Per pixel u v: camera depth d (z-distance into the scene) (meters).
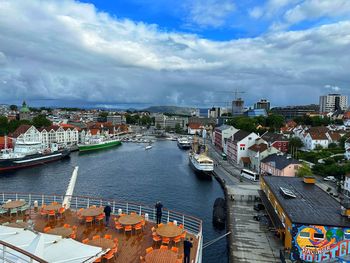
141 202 64.94
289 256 33.69
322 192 46.25
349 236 32.03
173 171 101.75
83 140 185.62
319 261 32.56
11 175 93.12
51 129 163.38
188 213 57.66
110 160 126.88
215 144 173.50
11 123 168.25
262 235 42.50
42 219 28.50
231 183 77.38
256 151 97.19
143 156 140.62
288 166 75.00
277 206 42.75
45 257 15.76
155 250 19.73
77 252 16.61
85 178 88.81
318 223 32.59
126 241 24.09
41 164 113.38
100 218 27.75
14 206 28.77
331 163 89.38
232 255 36.47
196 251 22.98
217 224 50.59
